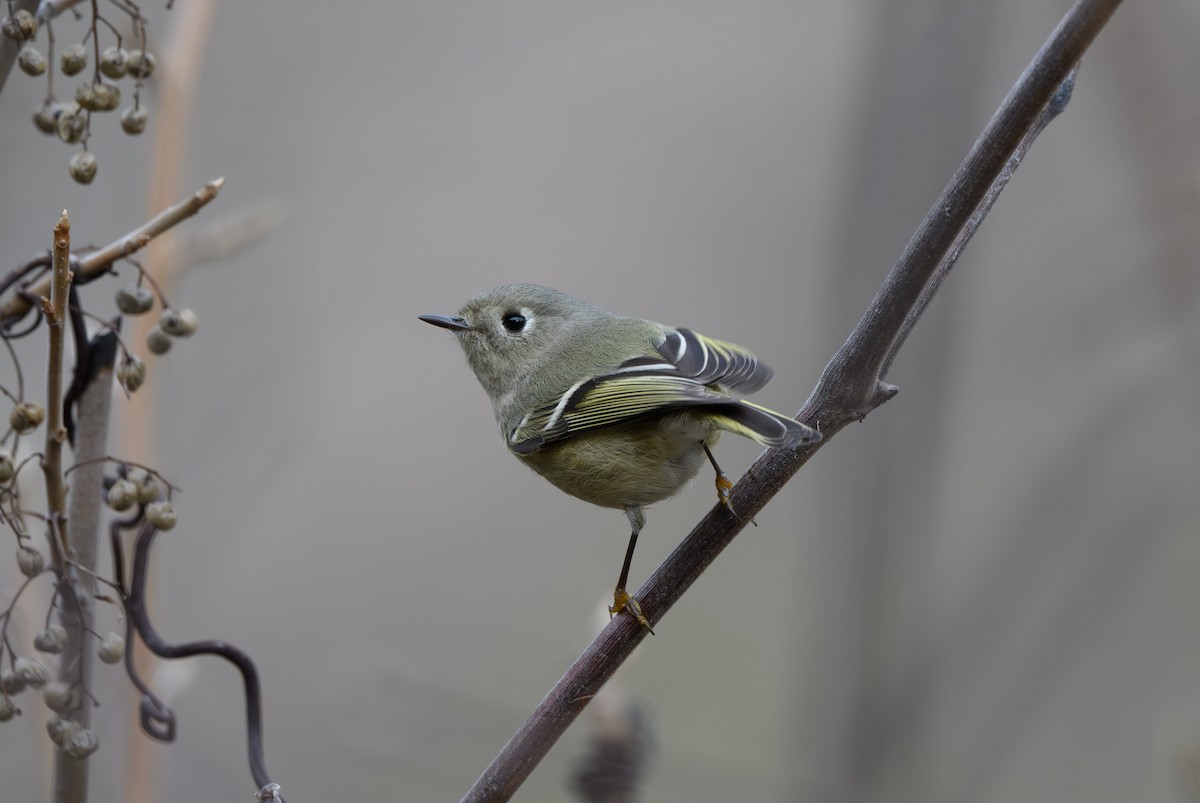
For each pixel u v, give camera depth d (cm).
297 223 1183
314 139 1223
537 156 1350
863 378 524
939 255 499
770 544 1235
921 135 906
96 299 1023
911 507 864
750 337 1293
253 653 1106
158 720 519
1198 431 976
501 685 1128
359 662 993
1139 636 1135
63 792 486
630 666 662
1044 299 1108
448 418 1248
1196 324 983
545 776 928
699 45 1420
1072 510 991
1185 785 733
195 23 787
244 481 996
